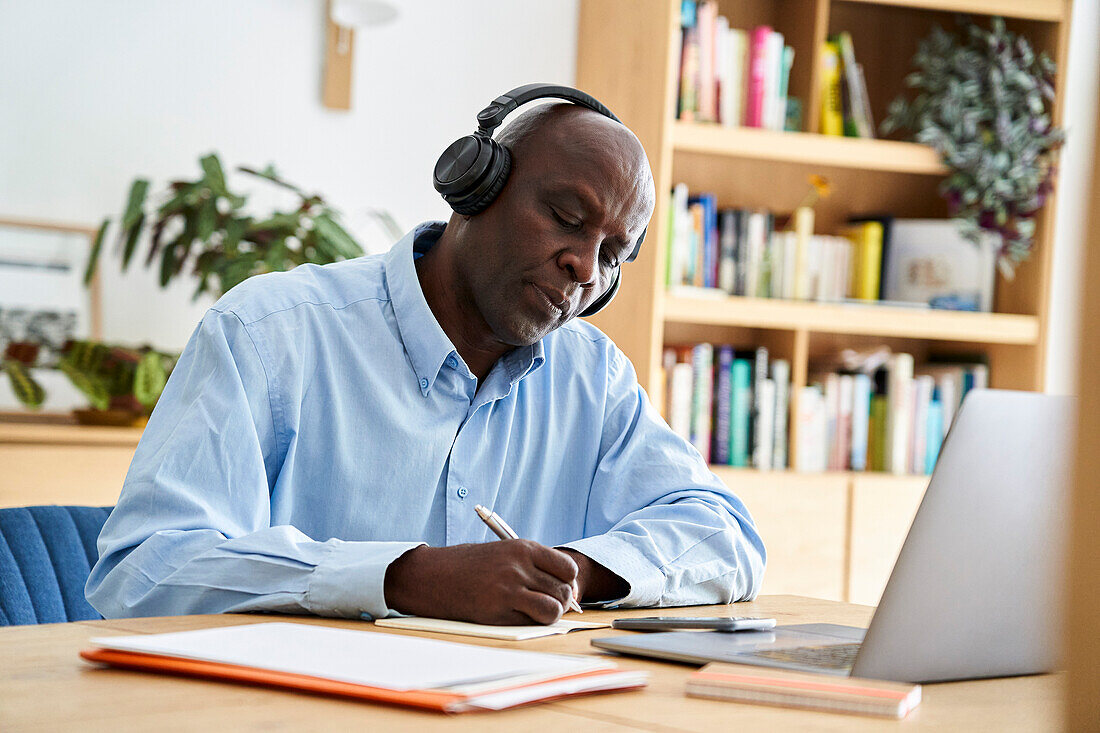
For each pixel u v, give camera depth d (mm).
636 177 1214
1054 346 3129
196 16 2807
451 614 904
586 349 1483
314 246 2551
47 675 642
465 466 1311
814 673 706
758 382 2961
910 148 3014
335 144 2926
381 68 2959
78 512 1332
